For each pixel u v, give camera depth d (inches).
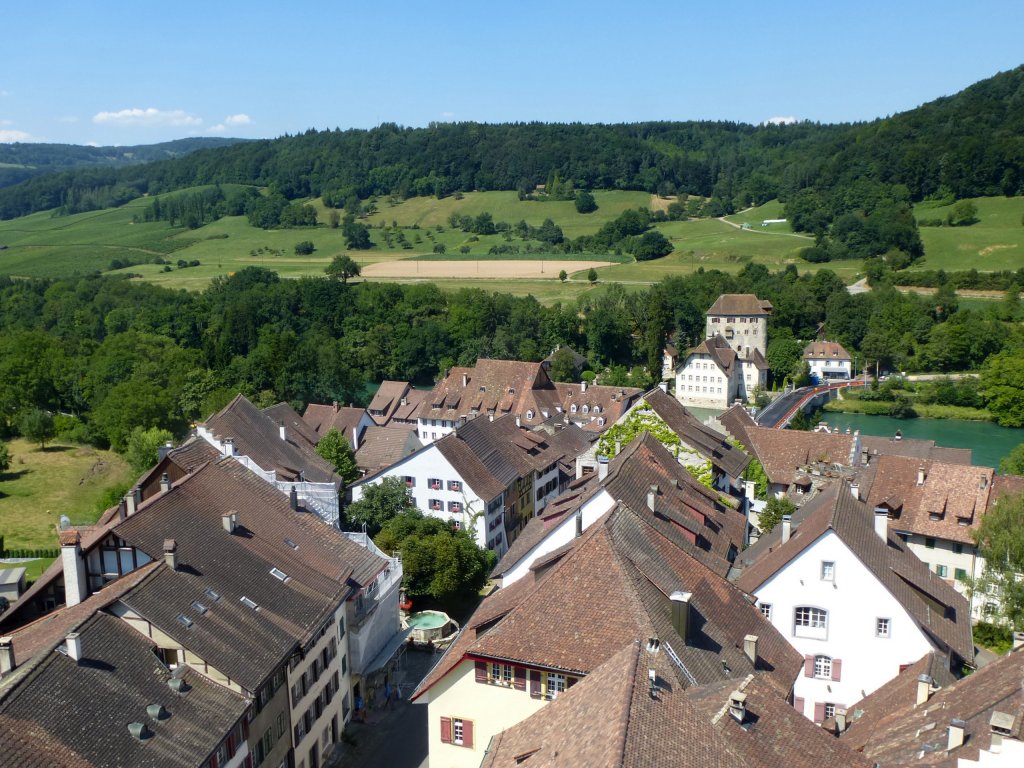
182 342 7815.0
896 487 3036.4
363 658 2212.1
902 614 1925.4
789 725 1200.2
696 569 1737.2
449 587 2795.3
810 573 1982.0
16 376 5477.4
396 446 4274.1
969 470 2947.8
